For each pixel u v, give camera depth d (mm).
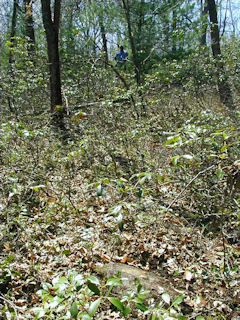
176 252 3590
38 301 2885
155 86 8016
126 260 3477
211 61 8242
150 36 11742
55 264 3344
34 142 5055
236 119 5809
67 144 5871
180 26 11266
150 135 5820
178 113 6594
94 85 8117
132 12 11719
